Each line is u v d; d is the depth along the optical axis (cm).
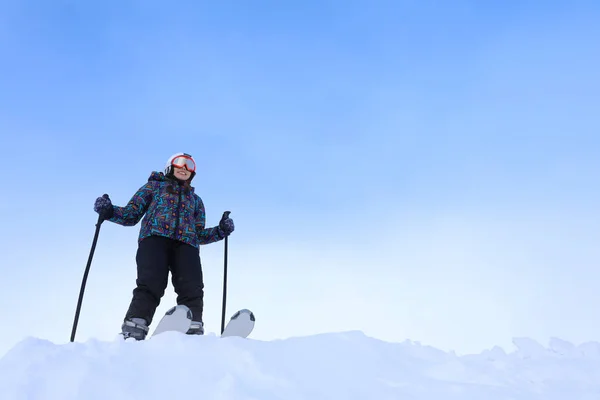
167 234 432
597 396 290
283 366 294
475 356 366
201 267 441
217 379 272
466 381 312
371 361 316
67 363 276
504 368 341
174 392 260
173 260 444
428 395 280
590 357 371
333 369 298
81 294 417
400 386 290
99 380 261
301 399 262
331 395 269
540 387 306
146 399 253
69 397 249
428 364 332
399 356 336
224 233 491
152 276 409
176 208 446
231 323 394
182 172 465
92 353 293
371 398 271
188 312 361
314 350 321
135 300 402
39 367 271
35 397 248
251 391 262
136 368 277
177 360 288
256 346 318
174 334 316
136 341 319
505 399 280
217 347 308
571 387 307
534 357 374
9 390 251
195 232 451
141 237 434
